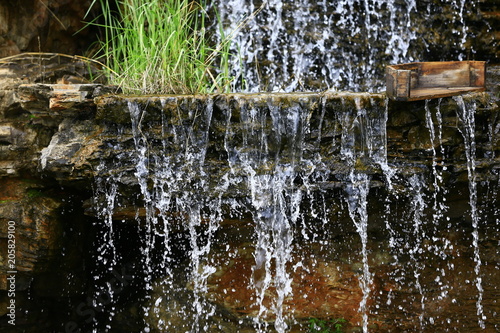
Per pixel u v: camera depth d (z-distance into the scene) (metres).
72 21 5.19
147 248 4.19
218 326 4.07
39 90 3.84
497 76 3.87
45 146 4.02
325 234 4.07
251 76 5.19
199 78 4.66
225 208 3.71
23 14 4.97
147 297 4.43
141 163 3.62
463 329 4.05
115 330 4.62
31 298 4.39
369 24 5.20
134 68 4.44
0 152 3.92
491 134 3.68
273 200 3.65
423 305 4.08
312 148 3.60
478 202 4.00
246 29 5.22
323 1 5.19
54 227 4.06
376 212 3.94
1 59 4.74
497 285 4.14
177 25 4.72
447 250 4.18
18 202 4.02
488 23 5.12
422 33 5.17
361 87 5.18
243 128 3.57
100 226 4.44
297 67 5.21
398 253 4.16
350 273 4.11
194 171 3.63
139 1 5.02
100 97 3.61
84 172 3.60
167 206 3.71
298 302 3.99
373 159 3.63
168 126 3.60
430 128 3.61
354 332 3.95
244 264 4.14
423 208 3.93
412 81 3.58
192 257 4.17
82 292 4.54
